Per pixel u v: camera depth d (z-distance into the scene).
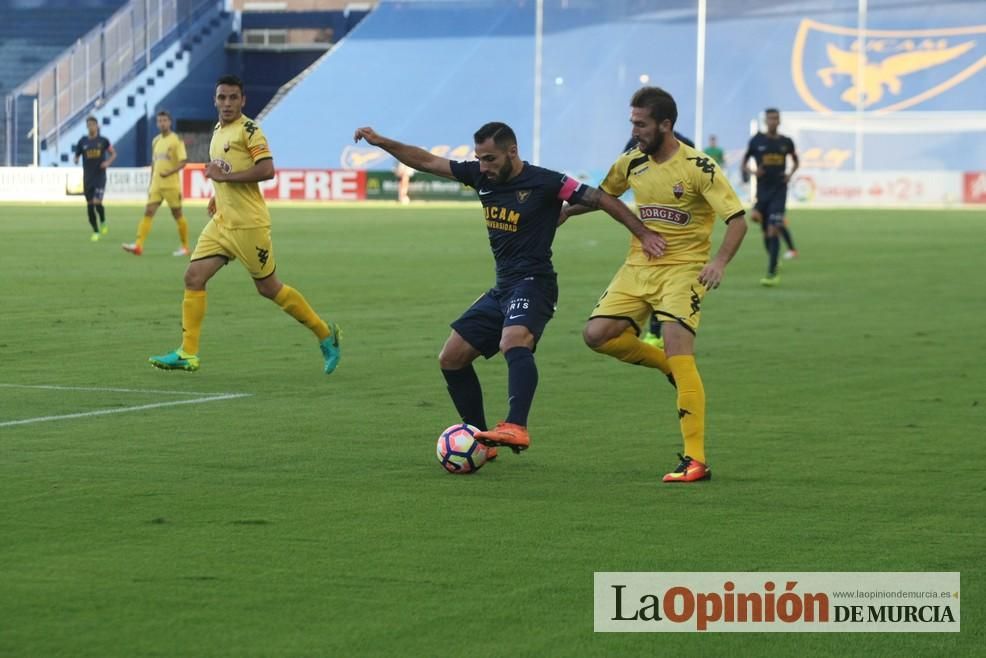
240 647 12.87
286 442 22.73
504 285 21.89
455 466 20.41
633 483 20.14
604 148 153.38
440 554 16.08
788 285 54.44
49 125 149.88
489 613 13.98
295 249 69.19
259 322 39.56
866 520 18.02
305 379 29.55
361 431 23.80
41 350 33.31
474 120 158.25
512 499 18.98
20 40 164.00
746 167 54.56
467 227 90.38
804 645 13.37
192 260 30.02
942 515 18.33
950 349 36.03
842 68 156.88
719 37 163.12
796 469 21.25
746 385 29.77
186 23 170.50
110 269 56.00
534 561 15.84
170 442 22.56
